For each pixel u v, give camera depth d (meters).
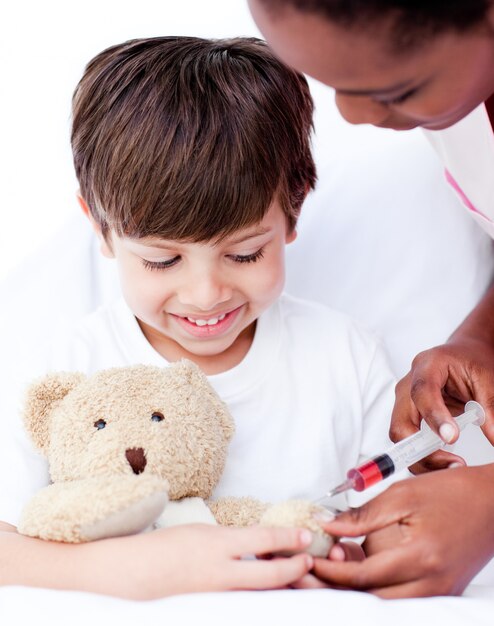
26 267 1.49
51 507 0.95
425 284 1.53
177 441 1.01
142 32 1.75
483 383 1.20
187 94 1.14
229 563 0.89
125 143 1.12
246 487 1.23
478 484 0.97
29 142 1.65
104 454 0.98
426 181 1.56
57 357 1.25
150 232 1.09
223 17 1.76
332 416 1.29
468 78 0.79
